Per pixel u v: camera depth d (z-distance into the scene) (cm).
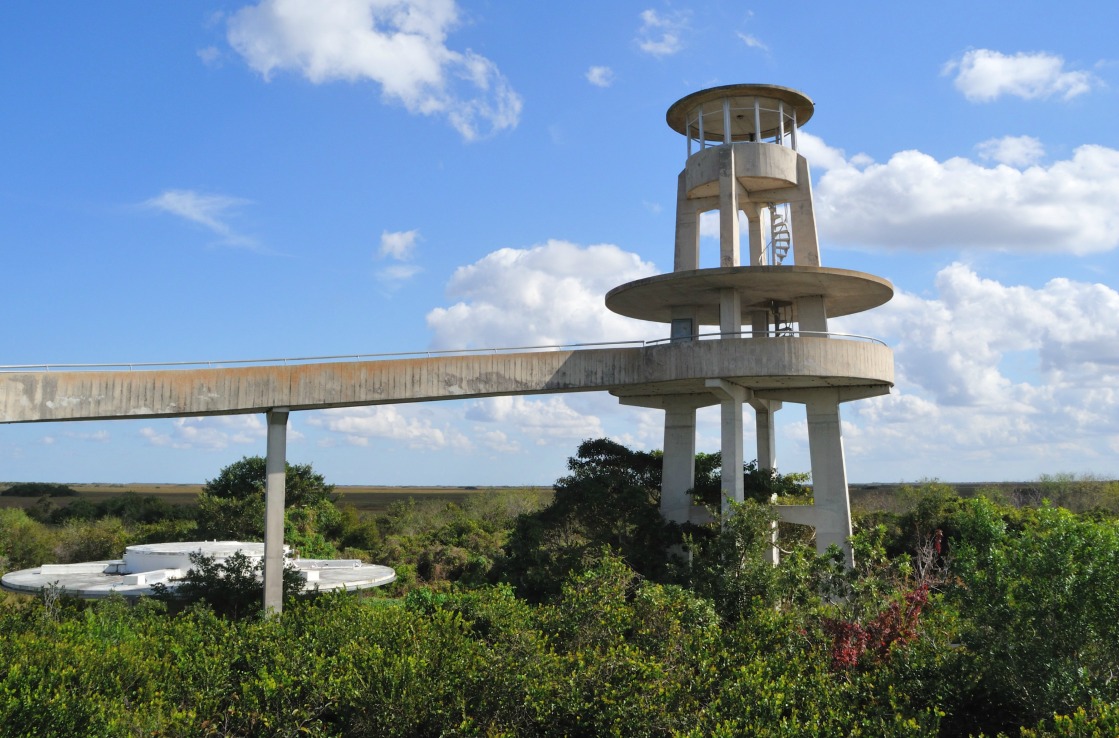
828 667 1709
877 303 3575
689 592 2380
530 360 3108
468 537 5619
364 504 12456
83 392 2580
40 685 1559
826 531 3359
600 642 1855
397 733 1566
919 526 4356
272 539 2783
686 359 3128
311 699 1638
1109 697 1473
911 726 1387
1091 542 1582
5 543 5322
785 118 3397
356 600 2544
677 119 3506
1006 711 1609
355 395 2886
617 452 3950
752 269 2986
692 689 1562
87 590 3278
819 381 3266
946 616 1883
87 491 16488
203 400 2727
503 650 1731
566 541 3438
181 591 2866
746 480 3669
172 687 1736
